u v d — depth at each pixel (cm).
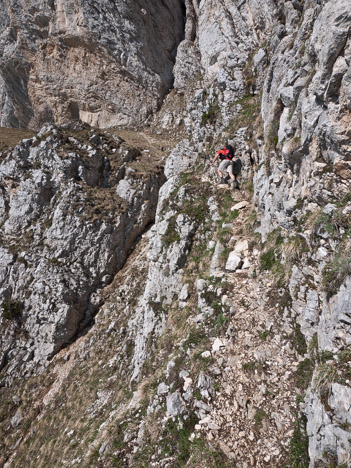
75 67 3741
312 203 693
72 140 2267
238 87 1507
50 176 2080
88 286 1895
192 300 1008
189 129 1756
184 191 1297
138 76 3531
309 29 841
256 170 1051
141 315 1297
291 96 812
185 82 3497
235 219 1070
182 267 1134
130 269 1941
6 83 4041
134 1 3434
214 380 650
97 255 1962
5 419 1543
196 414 629
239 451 545
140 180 2241
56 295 1780
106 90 3697
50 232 1948
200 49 3238
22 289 1831
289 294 692
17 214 2031
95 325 1747
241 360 659
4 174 2144
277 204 841
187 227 1165
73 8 3450
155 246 1252
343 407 426
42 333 1747
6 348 1723
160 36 3788
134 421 739
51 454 1182
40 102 4047
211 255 1041
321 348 540
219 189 1218
